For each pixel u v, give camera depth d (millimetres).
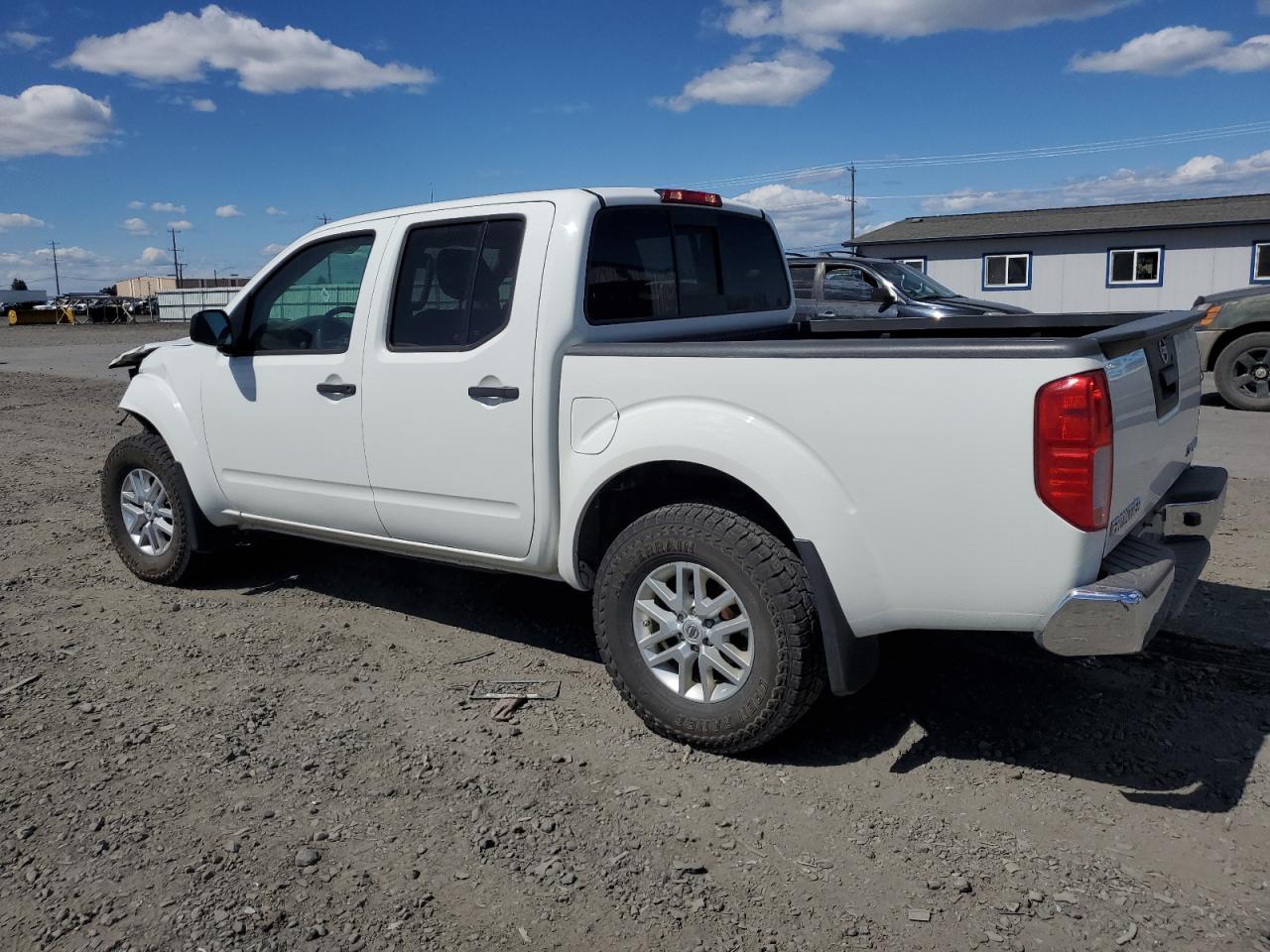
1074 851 2990
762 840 3078
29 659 4559
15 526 7016
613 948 2602
